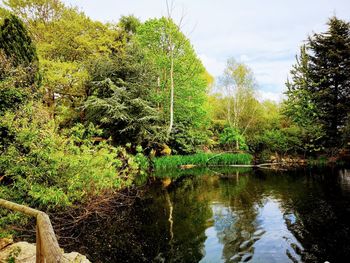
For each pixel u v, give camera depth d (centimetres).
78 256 449
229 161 2152
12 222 571
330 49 2391
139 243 622
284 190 1180
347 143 2120
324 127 2319
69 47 1970
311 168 1889
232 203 982
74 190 705
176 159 2016
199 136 2325
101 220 780
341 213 835
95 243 622
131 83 1858
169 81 2353
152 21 2316
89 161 761
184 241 637
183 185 1334
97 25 2158
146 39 2358
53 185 675
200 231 700
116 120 1767
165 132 2008
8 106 675
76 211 789
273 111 3681
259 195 1098
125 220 782
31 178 620
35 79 927
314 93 2397
